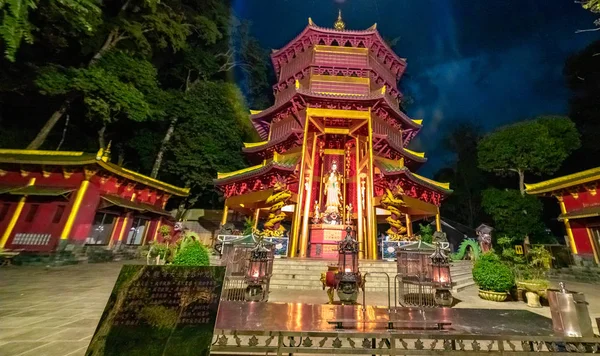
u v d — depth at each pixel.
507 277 9.75
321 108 20.38
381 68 26.62
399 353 3.28
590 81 26.42
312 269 12.20
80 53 22.14
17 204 16.28
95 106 20.50
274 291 10.66
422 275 9.53
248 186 21.52
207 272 3.61
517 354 3.39
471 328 3.86
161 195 25.50
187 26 28.94
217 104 29.84
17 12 5.66
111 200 18.25
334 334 3.36
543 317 4.48
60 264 15.34
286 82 27.28
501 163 25.06
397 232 17.81
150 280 3.38
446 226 32.75
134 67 21.95
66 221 16.20
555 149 22.75
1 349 4.42
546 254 10.65
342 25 27.80
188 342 2.94
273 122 25.17
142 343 2.86
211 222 29.72
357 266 8.49
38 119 23.94
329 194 18.70
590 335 3.56
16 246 15.62
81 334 5.19
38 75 18.25
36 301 7.69
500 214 22.89
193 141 28.20
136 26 22.72
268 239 16.14
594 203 17.41
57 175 17.33
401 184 19.83
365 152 20.67
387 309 4.79
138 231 22.89
